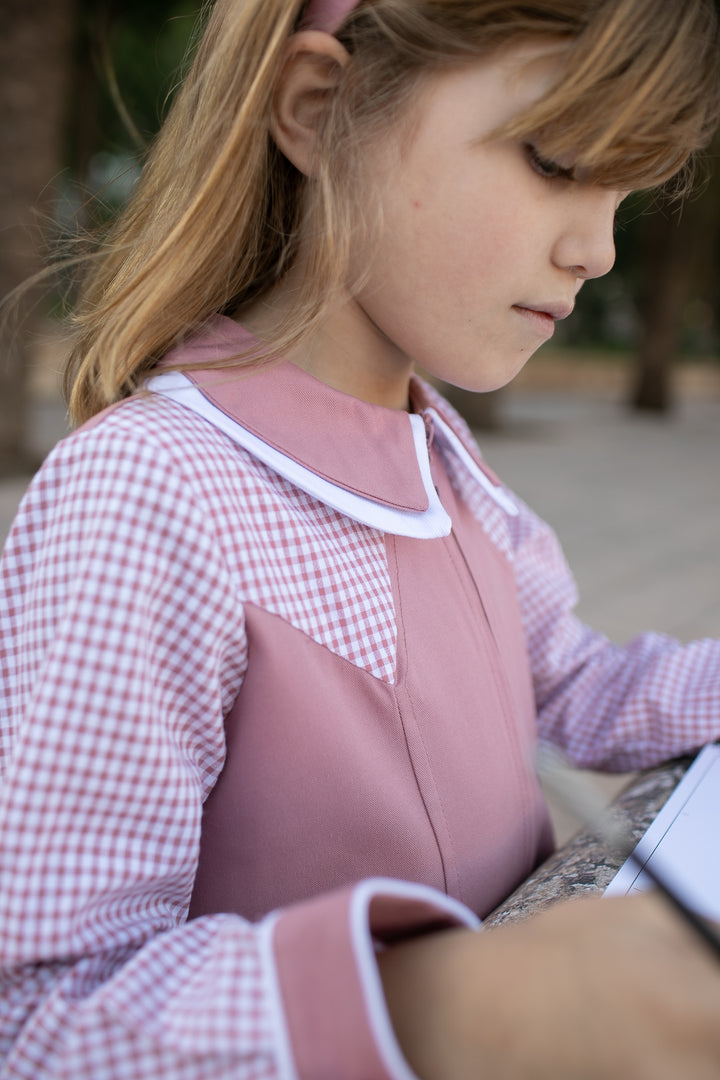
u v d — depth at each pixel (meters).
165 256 0.64
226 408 0.60
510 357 0.63
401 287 0.61
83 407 0.70
